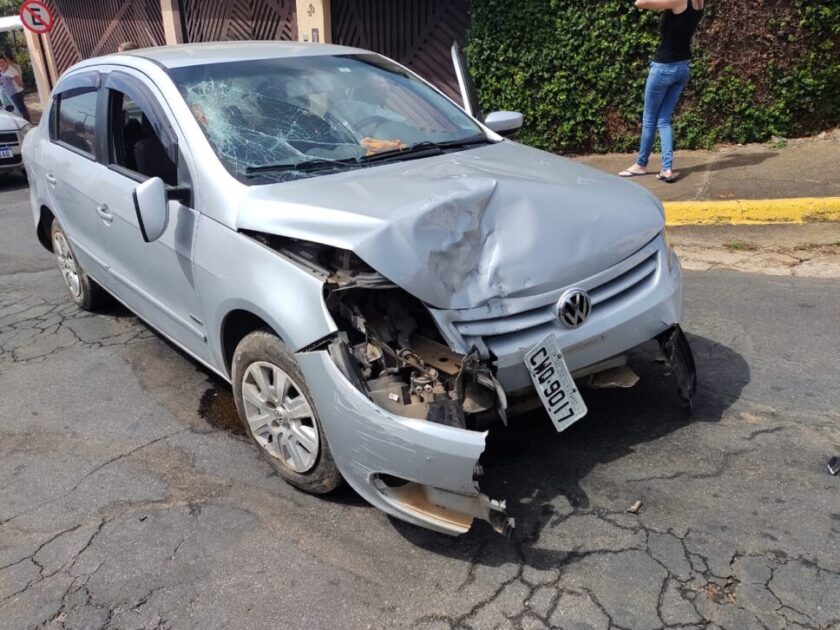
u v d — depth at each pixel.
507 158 3.73
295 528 2.97
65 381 4.34
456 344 2.70
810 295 4.84
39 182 5.20
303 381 2.91
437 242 2.76
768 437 3.35
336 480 2.99
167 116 3.58
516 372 2.79
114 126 4.14
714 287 5.08
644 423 3.51
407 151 3.71
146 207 3.22
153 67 3.85
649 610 2.47
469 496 2.54
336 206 2.87
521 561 2.72
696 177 7.22
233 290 3.06
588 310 2.94
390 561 2.77
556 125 8.82
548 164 3.68
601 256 3.05
